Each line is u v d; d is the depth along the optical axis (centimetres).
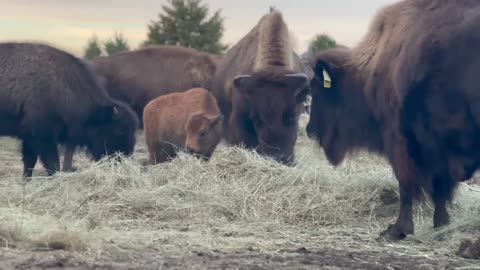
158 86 1986
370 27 1070
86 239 854
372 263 823
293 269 783
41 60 1495
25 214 962
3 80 1473
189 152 1441
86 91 1523
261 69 1448
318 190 1160
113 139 1543
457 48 874
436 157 929
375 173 1263
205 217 1075
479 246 862
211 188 1164
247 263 804
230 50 1800
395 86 947
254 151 1291
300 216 1105
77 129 1517
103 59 2048
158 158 1556
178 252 853
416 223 1059
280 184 1178
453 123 886
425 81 901
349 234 1012
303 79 1416
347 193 1168
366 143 1117
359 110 1098
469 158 902
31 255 800
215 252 862
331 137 1160
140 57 2023
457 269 809
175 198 1138
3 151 1986
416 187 962
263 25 1526
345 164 1354
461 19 891
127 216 1077
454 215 1093
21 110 1475
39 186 1231
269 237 985
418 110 918
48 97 1484
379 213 1130
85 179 1221
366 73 1071
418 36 925
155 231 966
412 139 943
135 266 777
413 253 895
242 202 1124
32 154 1507
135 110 2005
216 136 1490
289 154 1397
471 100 863
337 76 1121
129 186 1192
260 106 1409
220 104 1731
